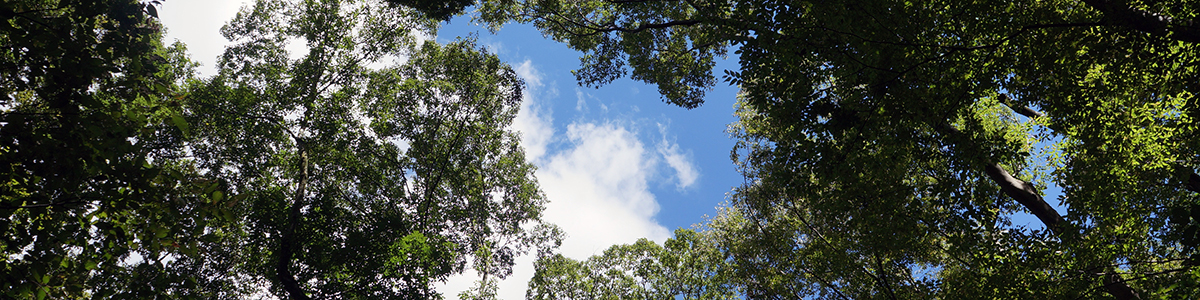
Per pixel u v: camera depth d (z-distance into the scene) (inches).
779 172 299.7
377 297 522.0
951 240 304.5
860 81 252.2
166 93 188.9
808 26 250.4
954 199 288.7
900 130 270.7
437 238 623.8
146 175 173.5
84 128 164.6
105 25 201.0
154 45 195.9
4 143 158.1
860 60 245.4
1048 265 299.3
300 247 531.8
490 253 816.3
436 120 672.4
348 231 547.8
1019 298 289.0
